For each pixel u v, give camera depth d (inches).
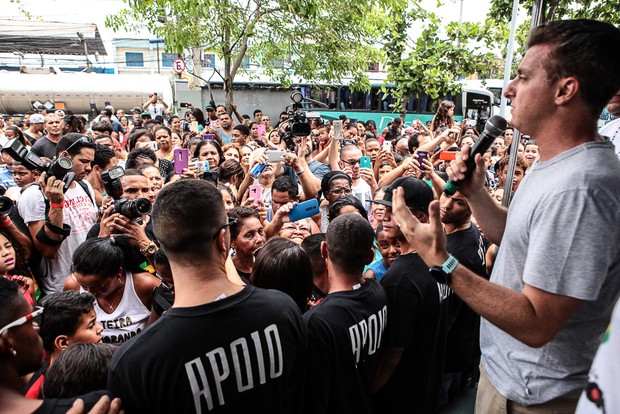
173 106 827.4
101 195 170.9
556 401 57.3
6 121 493.7
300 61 377.1
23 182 168.6
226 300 55.4
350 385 76.7
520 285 56.7
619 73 51.9
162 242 55.2
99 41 1149.1
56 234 122.6
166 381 51.1
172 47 335.6
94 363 70.1
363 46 387.9
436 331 87.7
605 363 27.3
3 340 47.6
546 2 100.9
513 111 58.1
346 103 720.3
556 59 52.9
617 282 53.2
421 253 55.7
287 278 85.9
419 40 378.9
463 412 117.3
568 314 49.9
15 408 47.1
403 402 88.7
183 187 56.7
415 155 172.1
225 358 53.2
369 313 79.0
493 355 64.0
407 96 406.3
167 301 99.1
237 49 408.2
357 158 190.1
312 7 316.8
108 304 103.9
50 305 83.8
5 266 104.7
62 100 782.5
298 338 61.4
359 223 80.4
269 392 57.1
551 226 50.9
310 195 172.7
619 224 49.8
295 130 178.5
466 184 70.5
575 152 52.7
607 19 144.1
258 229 114.3
